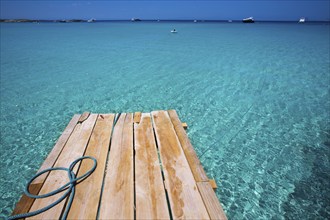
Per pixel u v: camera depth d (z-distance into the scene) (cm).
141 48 2275
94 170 396
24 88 1049
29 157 558
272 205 418
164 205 323
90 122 582
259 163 531
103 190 350
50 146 605
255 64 1524
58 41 2919
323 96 923
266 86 1052
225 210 409
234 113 782
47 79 1191
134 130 540
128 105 856
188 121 727
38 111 809
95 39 3192
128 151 455
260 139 627
